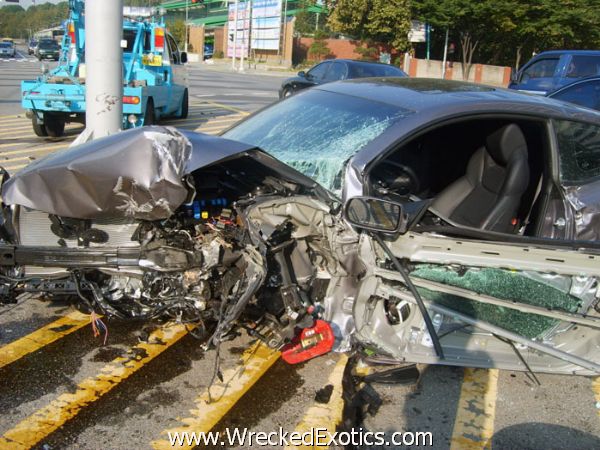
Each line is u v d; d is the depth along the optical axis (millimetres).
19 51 63344
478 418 3223
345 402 3174
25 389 3160
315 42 50375
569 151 3699
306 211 3113
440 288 3143
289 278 3084
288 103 4445
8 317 3930
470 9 32062
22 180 2953
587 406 3443
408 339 3287
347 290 3246
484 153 3938
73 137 11016
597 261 3266
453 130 4297
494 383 3600
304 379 3422
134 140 2963
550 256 3209
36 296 3553
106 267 2996
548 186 3641
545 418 3283
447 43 35594
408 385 3406
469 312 3324
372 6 37906
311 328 3145
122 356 3537
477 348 3453
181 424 2961
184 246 3070
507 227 3619
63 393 3146
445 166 4367
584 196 3645
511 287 3275
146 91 10578
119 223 3070
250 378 3396
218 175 3520
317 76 14570
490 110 3547
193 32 65312
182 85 13367
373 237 3059
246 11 53375
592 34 31703
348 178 3197
